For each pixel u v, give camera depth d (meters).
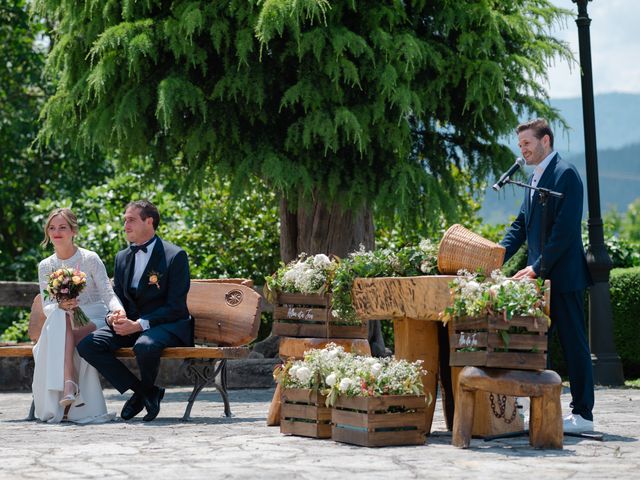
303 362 7.51
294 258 13.78
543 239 7.49
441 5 12.51
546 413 6.62
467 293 6.64
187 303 9.38
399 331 7.62
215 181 13.93
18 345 9.89
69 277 8.73
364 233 13.77
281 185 11.68
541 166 7.67
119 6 12.30
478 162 13.18
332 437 7.09
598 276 12.67
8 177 23.80
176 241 16.42
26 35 23.58
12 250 25.12
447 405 7.88
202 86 12.19
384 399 6.78
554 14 13.04
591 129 12.79
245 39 11.41
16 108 23.36
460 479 5.34
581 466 5.82
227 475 5.48
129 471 5.67
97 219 17.38
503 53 12.40
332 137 11.58
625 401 10.27
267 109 12.25
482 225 17.25
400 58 12.05
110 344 8.73
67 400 8.48
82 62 12.64
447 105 12.49
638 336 13.55
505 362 6.60
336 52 11.38
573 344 7.50
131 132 12.41
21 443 7.06
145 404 8.72
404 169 12.13
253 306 9.14
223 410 9.84
